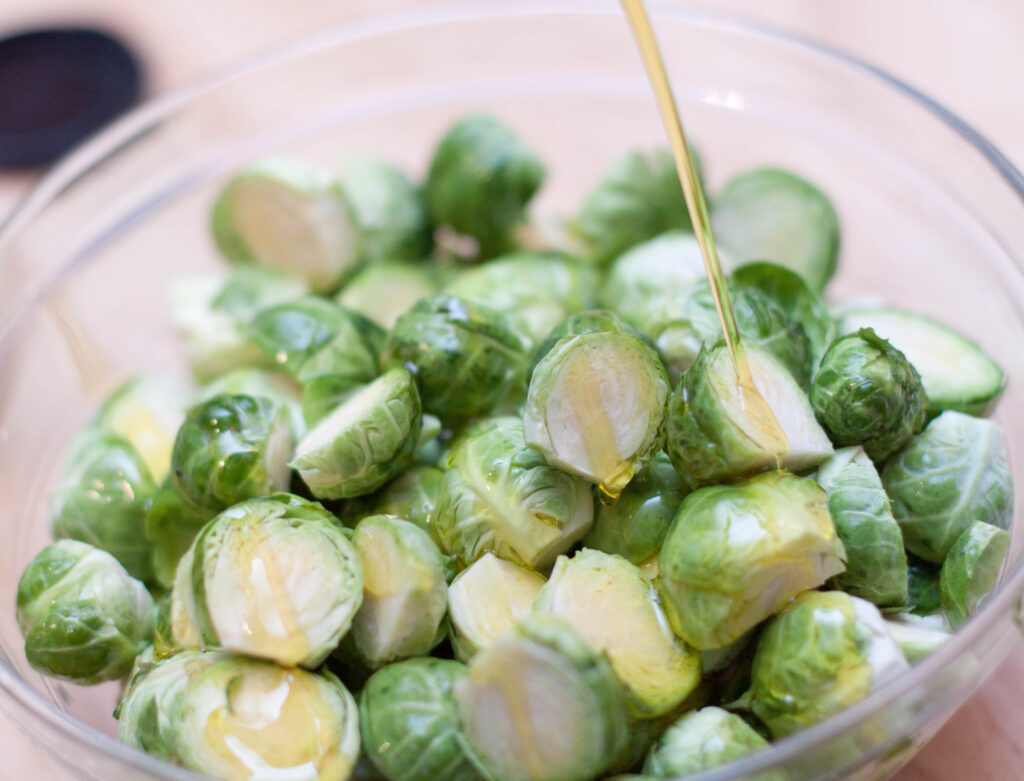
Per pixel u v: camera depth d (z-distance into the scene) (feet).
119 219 1.67
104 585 1.28
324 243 1.64
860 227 1.66
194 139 1.70
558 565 1.17
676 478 1.22
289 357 1.37
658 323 1.34
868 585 1.18
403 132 1.82
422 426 1.33
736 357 1.19
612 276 1.54
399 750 1.14
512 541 1.21
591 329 1.27
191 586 1.19
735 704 1.16
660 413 1.20
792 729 1.12
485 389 1.34
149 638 1.31
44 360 1.57
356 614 1.20
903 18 1.94
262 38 2.12
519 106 1.79
